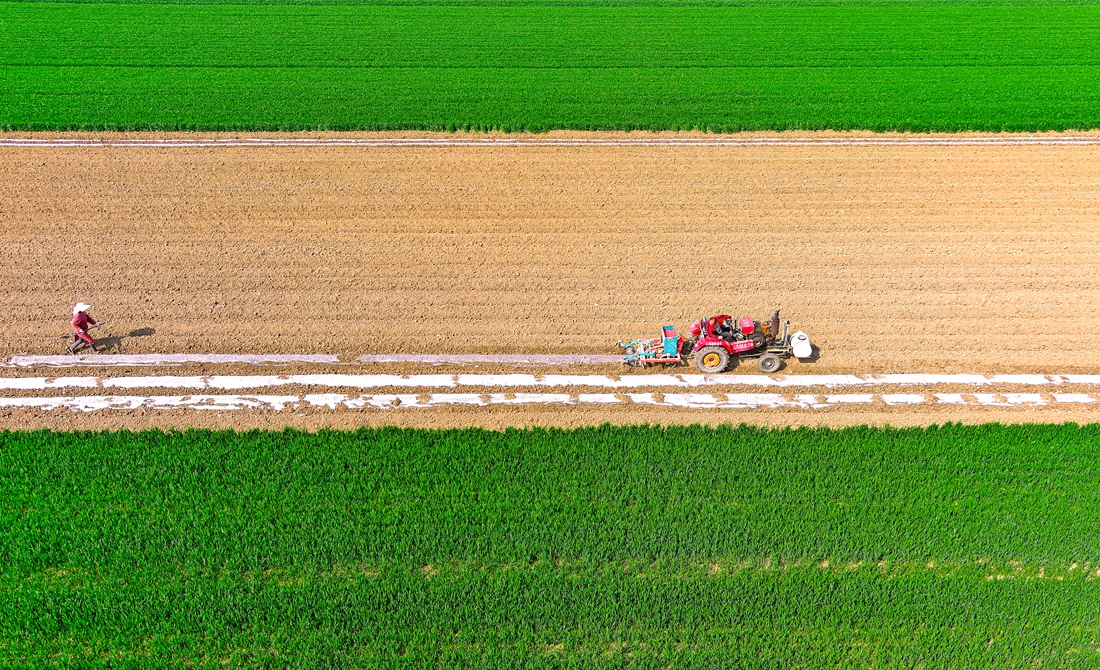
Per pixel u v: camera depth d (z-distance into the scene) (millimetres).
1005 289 24375
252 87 36312
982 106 35250
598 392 20703
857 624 14961
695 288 24484
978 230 27203
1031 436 18938
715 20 45906
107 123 32500
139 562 15750
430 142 32438
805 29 44656
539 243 26547
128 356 21406
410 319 23078
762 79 38188
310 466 17953
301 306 23453
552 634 14688
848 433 19031
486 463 18125
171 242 26156
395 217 27797
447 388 20734
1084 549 16188
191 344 21891
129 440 18516
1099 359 21719
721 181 30125
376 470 17938
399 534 16391
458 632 14734
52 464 17766
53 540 16047
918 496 17359
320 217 27688
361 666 14273
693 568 15914
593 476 17797
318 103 34906
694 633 14750
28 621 14641
